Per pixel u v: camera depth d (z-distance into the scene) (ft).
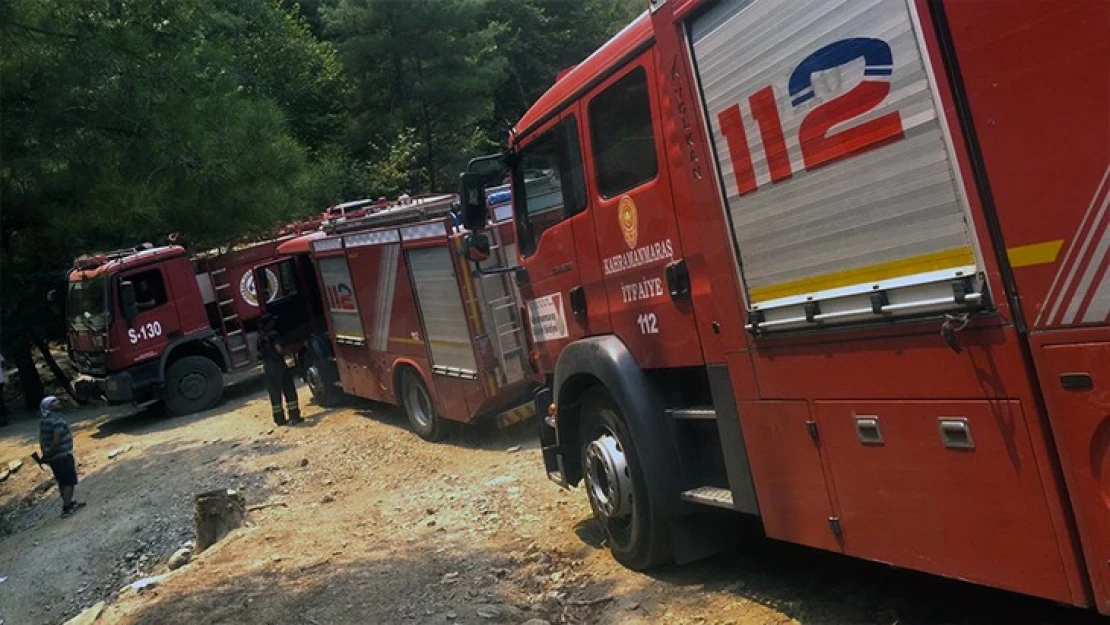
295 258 48.85
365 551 21.61
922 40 9.29
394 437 36.01
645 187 15.03
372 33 88.33
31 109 41.75
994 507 9.64
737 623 14.30
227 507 27.09
